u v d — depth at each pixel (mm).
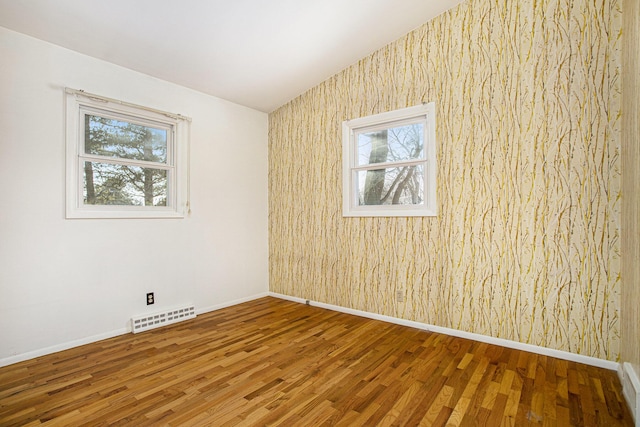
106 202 2828
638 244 1718
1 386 1975
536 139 2455
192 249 3428
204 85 3412
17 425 1607
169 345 2617
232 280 3855
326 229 3719
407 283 3102
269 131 4324
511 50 2553
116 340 2727
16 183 2309
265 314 3479
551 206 2402
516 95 2533
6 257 2266
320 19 2695
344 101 3537
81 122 2670
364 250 3398
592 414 1689
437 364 2268
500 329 2615
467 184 2756
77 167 2631
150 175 3137
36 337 2396
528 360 2328
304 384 2002
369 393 1899
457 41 2793
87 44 2549
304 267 3939
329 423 1626
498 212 2615
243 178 4000
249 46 2891
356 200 3535
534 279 2471
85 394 1887
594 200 2248
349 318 3342
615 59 2170
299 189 3984
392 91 3178
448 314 2863
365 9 2664
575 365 2246
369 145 3428
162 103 3189
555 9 2377
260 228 4234
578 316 2307
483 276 2688
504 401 1811
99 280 2732
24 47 2352
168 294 3215
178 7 2307
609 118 2193
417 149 3098
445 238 2875
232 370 2184
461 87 2779
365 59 3359
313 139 3832
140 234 3008
